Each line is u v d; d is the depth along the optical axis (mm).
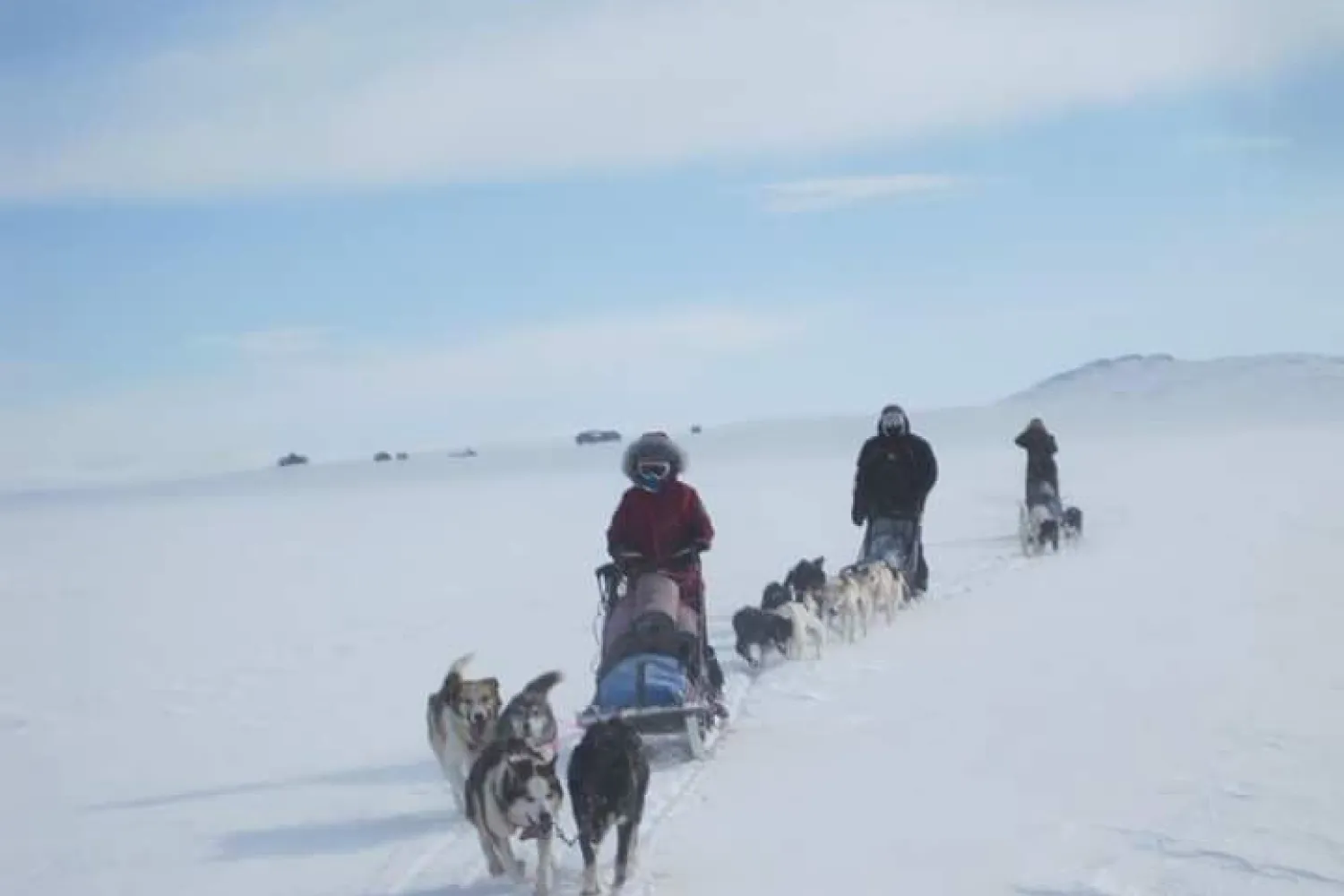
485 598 18578
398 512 40812
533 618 16297
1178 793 7871
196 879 7441
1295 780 8016
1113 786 8078
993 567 18594
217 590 21391
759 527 26594
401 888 7035
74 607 20016
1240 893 6348
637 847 7234
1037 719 9766
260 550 28906
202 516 45562
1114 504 27750
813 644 12820
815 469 49969
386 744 10336
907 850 7129
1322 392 110750
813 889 6645
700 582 9789
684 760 9133
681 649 9164
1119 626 13289
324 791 9094
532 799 6609
